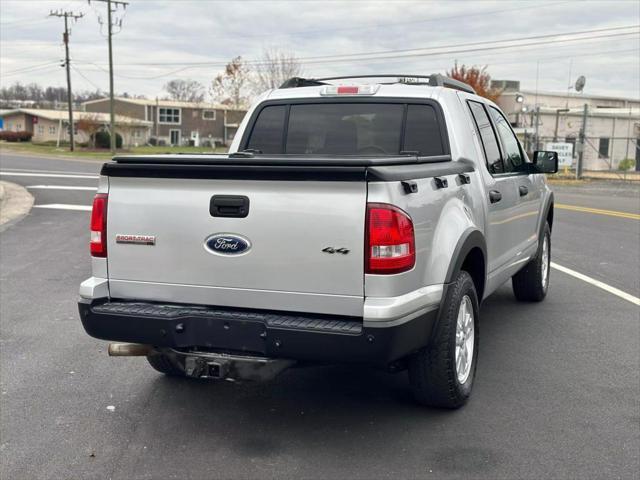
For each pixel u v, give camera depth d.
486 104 6.13
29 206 16.86
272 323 3.87
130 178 4.18
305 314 3.95
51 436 4.32
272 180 3.88
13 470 3.88
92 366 5.62
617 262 10.31
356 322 3.87
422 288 4.08
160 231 4.13
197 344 4.05
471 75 45.53
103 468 3.90
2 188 20.38
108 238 4.25
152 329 4.09
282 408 4.75
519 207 6.33
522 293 7.61
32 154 51.78
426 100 5.41
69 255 10.54
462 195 4.77
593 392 5.03
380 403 4.84
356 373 5.47
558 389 5.09
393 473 3.81
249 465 3.92
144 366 5.64
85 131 69.06
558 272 9.52
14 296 7.94
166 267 4.15
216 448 4.14
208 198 4.02
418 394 4.55
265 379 4.08
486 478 3.75
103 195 4.25
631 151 49.09
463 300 4.62
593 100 58.72
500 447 4.13
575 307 7.55
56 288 8.36
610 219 15.99
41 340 6.30
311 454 4.05
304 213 3.84
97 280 4.31
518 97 36.12
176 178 4.06
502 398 4.91
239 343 3.97
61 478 3.79
